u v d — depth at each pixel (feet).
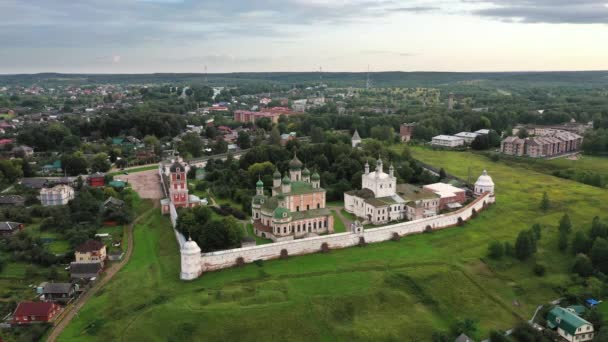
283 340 467.93
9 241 650.02
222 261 590.14
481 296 557.33
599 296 559.38
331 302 513.45
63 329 477.77
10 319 494.18
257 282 553.23
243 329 471.21
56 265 605.73
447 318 519.60
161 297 523.70
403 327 493.77
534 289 582.35
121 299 521.65
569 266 629.10
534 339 487.61
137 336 463.42
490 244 651.66
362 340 472.85
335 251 647.15
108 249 652.07
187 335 465.47
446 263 609.83
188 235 635.25
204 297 517.96
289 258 623.36
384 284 552.82
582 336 496.64
